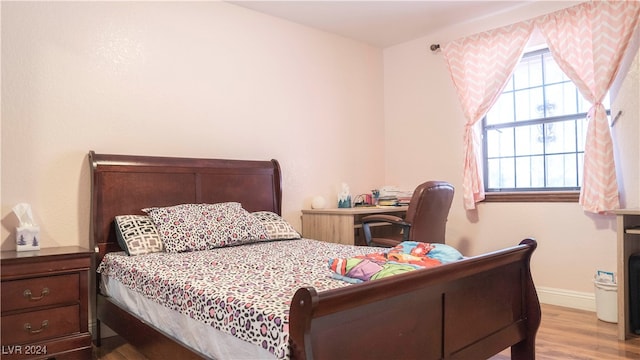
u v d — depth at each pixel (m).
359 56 4.48
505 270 2.01
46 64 2.65
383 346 1.38
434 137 4.25
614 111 3.11
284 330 1.25
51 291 2.24
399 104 4.57
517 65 3.65
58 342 2.24
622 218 2.65
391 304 1.41
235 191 3.38
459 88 3.89
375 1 3.50
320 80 4.14
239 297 1.53
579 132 3.45
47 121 2.65
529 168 3.72
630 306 2.71
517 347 2.18
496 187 3.90
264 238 3.03
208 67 3.38
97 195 2.72
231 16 3.52
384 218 3.14
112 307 2.39
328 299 1.16
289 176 3.87
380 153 4.66
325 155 4.16
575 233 3.35
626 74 3.03
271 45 3.77
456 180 4.07
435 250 2.07
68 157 2.73
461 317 1.71
